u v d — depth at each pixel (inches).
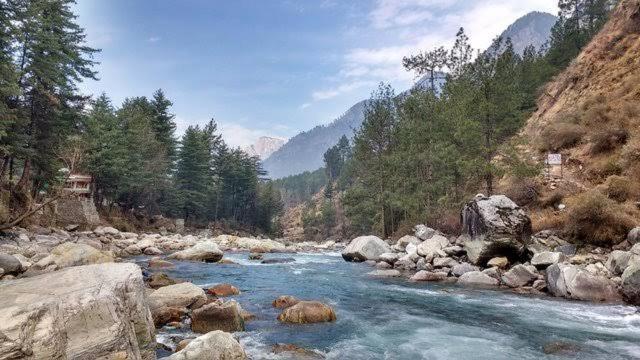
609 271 623.8
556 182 1091.9
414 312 506.3
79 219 1565.0
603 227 778.2
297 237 4726.9
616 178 920.3
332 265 997.8
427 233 1070.4
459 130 1145.4
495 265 755.4
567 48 2348.7
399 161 1541.6
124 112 2182.6
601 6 2576.3
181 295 457.7
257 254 1249.4
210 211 3476.9
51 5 1392.7
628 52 1424.7
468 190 1342.3
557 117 1455.5
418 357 344.2
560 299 575.5
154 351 276.5
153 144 2346.2
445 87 1482.5
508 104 1107.3
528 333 416.2
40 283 236.4
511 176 1215.6
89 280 248.1
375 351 358.3
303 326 432.5
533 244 807.7
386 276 799.1
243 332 400.5
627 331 419.5
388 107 1748.3
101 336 207.2
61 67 1374.3
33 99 1322.6
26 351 168.2
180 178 2822.3
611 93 1306.6
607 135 1095.6
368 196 1929.1
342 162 6692.9
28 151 1240.8
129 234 1624.0
